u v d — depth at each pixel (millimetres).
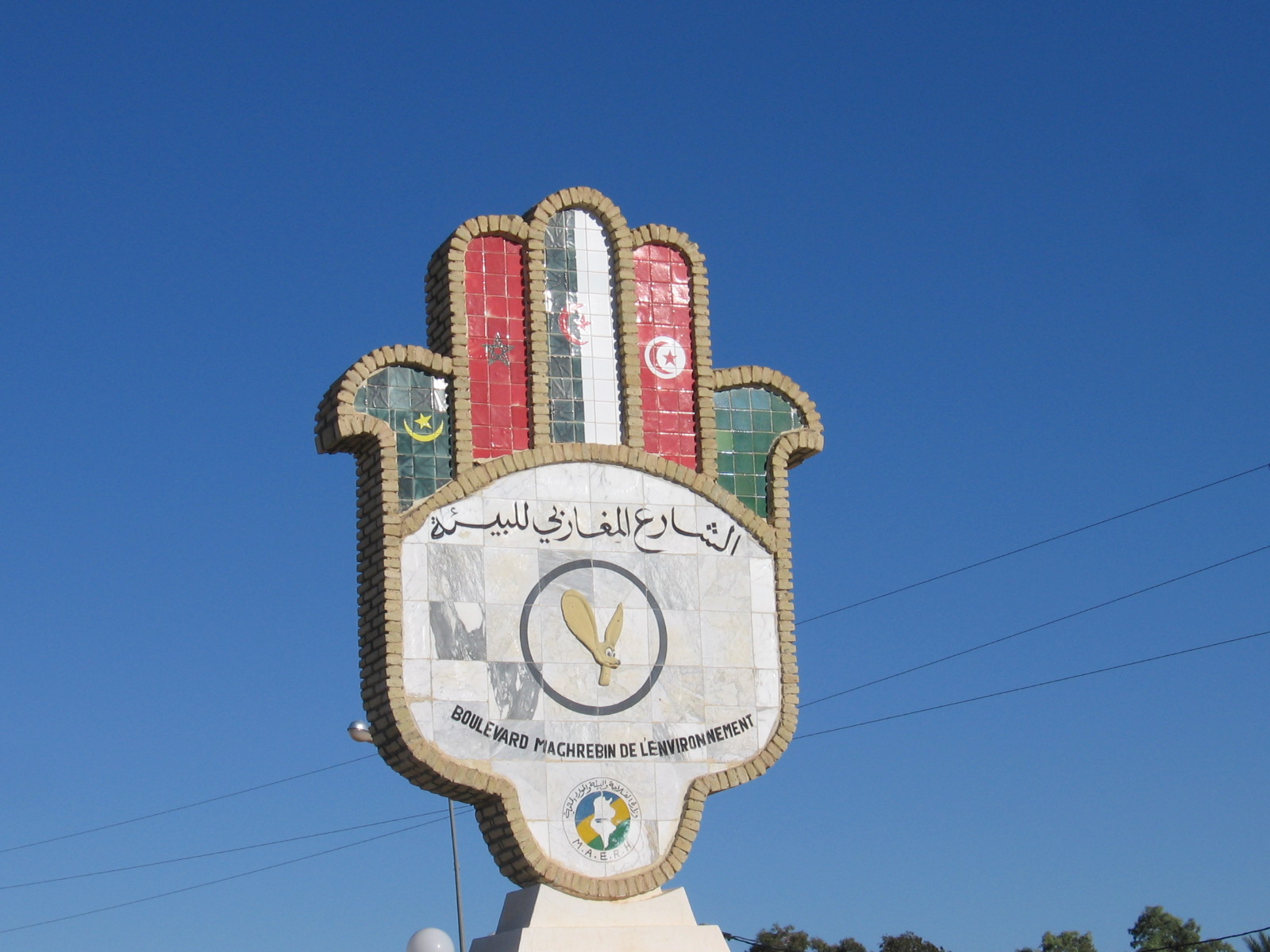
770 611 23922
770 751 23234
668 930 21875
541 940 21375
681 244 25281
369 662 22469
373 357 23141
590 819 22219
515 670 22453
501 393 23766
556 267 24609
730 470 24625
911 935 58469
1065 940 66625
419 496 22922
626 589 23312
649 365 24672
